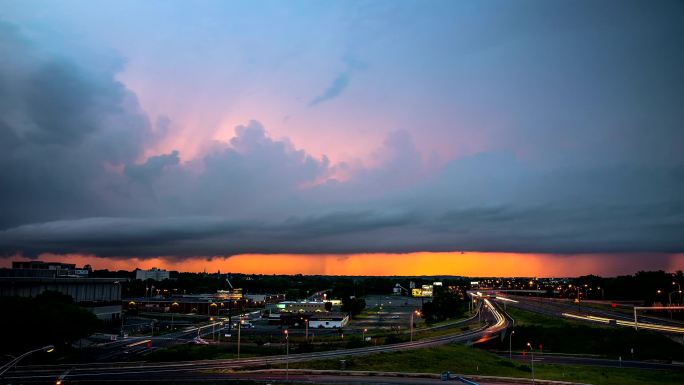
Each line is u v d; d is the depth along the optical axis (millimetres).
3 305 151250
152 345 176750
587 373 134000
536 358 164000
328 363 130625
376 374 120438
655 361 156875
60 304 169375
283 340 188250
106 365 130250
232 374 117500
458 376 119500
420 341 172125
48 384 106562
